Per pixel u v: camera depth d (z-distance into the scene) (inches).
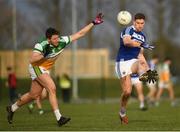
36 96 1451.8
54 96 1387.8
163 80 3051.2
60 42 1401.3
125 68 1448.1
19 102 1472.7
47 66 1412.4
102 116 1873.8
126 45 1418.6
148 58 4672.7
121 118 1501.0
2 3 5762.8
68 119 1386.6
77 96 4731.8
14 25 4997.5
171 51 7017.7
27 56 5674.2
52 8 6422.2
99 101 3858.3
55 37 1376.7
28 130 1306.6
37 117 1786.4
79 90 5201.8
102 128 1358.3
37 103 2007.9
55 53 1401.3
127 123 1501.0
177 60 6904.5
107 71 6131.9
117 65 1464.1
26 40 6245.1
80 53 6151.6
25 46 6195.9
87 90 5206.7
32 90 1437.0
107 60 6161.4
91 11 6633.9
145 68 1472.7
